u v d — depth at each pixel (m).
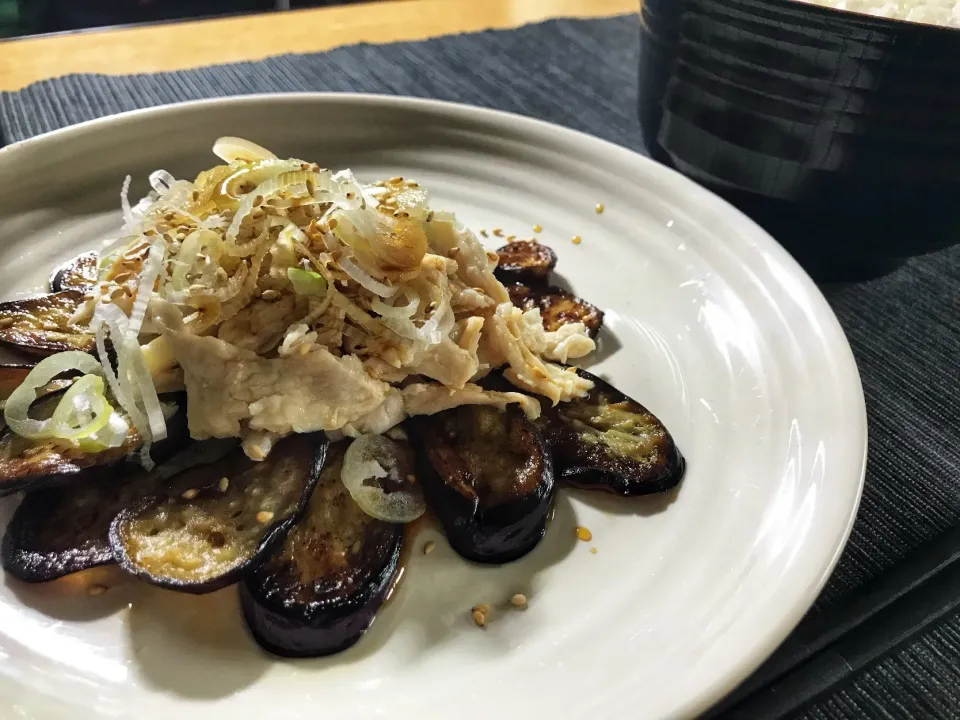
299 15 0.39
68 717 0.12
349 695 0.13
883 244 0.24
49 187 0.22
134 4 0.54
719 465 0.17
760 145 0.23
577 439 0.18
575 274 0.23
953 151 0.21
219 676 0.13
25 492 0.16
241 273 0.16
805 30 0.20
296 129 0.25
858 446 0.16
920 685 0.15
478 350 0.19
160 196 0.18
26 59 0.32
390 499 0.16
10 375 0.17
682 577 0.15
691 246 0.22
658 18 0.25
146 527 0.15
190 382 0.16
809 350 0.18
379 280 0.17
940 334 0.23
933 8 0.23
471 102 0.32
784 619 0.13
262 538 0.15
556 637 0.14
